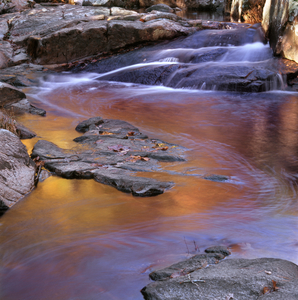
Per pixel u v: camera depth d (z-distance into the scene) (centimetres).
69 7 1869
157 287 245
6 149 457
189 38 1501
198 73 1176
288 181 468
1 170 428
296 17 1129
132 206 403
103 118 810
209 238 328
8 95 806
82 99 1020
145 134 687
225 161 543
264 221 360
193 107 920
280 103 956
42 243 325
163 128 731
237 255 295
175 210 390
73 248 315
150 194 430
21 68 1414
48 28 1577
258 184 458
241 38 1415
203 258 285
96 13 1750
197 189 444
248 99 1001
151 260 294
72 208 400
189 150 593
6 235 342
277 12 1249
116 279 270
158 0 2742
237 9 1958
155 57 1393
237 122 778
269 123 768
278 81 1114
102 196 431
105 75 1366
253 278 242
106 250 310
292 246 310
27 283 269
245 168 515
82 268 285
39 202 416
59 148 579
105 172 485
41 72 1403
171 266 274
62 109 894
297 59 1152
